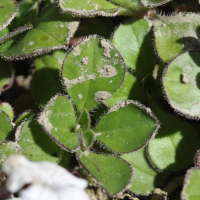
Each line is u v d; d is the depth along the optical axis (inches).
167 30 5.6
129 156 5.5
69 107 5.3
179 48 5.6
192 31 5.6
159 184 5.5
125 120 5.3
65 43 5.4
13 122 5.6
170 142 5.5
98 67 5.4
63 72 5.4
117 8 5.6
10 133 5.4
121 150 5.2
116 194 5.0
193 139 5.5
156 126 5.2
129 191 5.4
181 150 5.5
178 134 5.5
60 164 5.3
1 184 4.9
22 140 5.2
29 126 5.3
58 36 5.4
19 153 5.1
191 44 5.6
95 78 5.4
